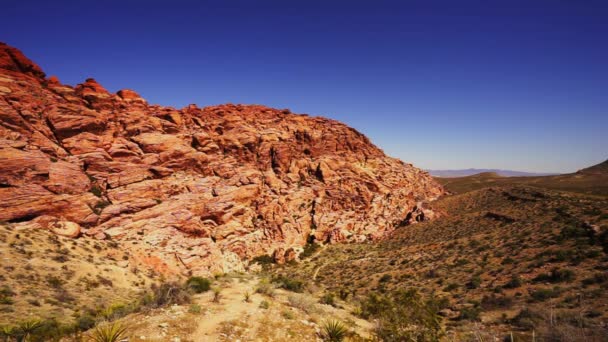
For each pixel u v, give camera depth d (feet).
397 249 189.06
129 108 237.86
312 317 57.67
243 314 53.98
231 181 231.91
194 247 169.48
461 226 201.87
